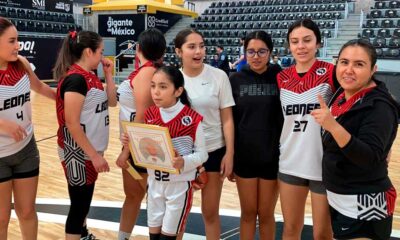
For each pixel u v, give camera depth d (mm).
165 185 1976
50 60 12453
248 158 2186
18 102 2023
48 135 6000
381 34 11742
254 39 2092
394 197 1643
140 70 2207
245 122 2176
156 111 2018
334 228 1702
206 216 2285
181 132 1961
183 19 16172
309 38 1928
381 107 1535
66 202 3449
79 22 15688
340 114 1622
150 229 2064
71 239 2230
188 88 2150
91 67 2137
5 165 2035
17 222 2975
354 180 1607
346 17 13047
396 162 4824
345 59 1577
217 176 2238
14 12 13195
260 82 2156
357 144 1467
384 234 1613
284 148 2039
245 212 2303
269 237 2342
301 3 14641
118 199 3539
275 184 2232
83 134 2062
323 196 1970
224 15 15477
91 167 2178
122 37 14594
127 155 2189
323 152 1754
